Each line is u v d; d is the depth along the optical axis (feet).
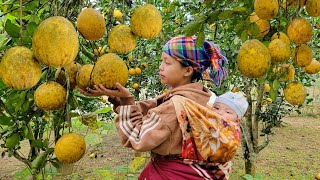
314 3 6.30
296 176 20.67
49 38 4.23
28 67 4.48
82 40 7.72
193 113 5.78
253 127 18.35
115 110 6.16
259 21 6.84
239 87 20.34
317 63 8.29
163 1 16.19
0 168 22.31
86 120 7.42
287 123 34.50
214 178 5.96
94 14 5.40
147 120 5.80
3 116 7.47
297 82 7.44
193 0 15.40
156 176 6.09
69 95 5.69
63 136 5.61
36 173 8.89
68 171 11.94
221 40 14.67
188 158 5.86
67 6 5.63
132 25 5.67
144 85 24.94
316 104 42.98
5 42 6.82
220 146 5.81
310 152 25.32
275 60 6.43
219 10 6.35
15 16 7.95
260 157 24.25
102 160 22.67
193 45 6.39
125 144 5.94
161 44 17.48
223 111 6.53
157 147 5.87
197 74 6.61
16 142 7.57
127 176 14.73
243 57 6.07
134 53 19.43
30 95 7.05
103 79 5.26
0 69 4.55
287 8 6.66
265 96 19.65
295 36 6.41
